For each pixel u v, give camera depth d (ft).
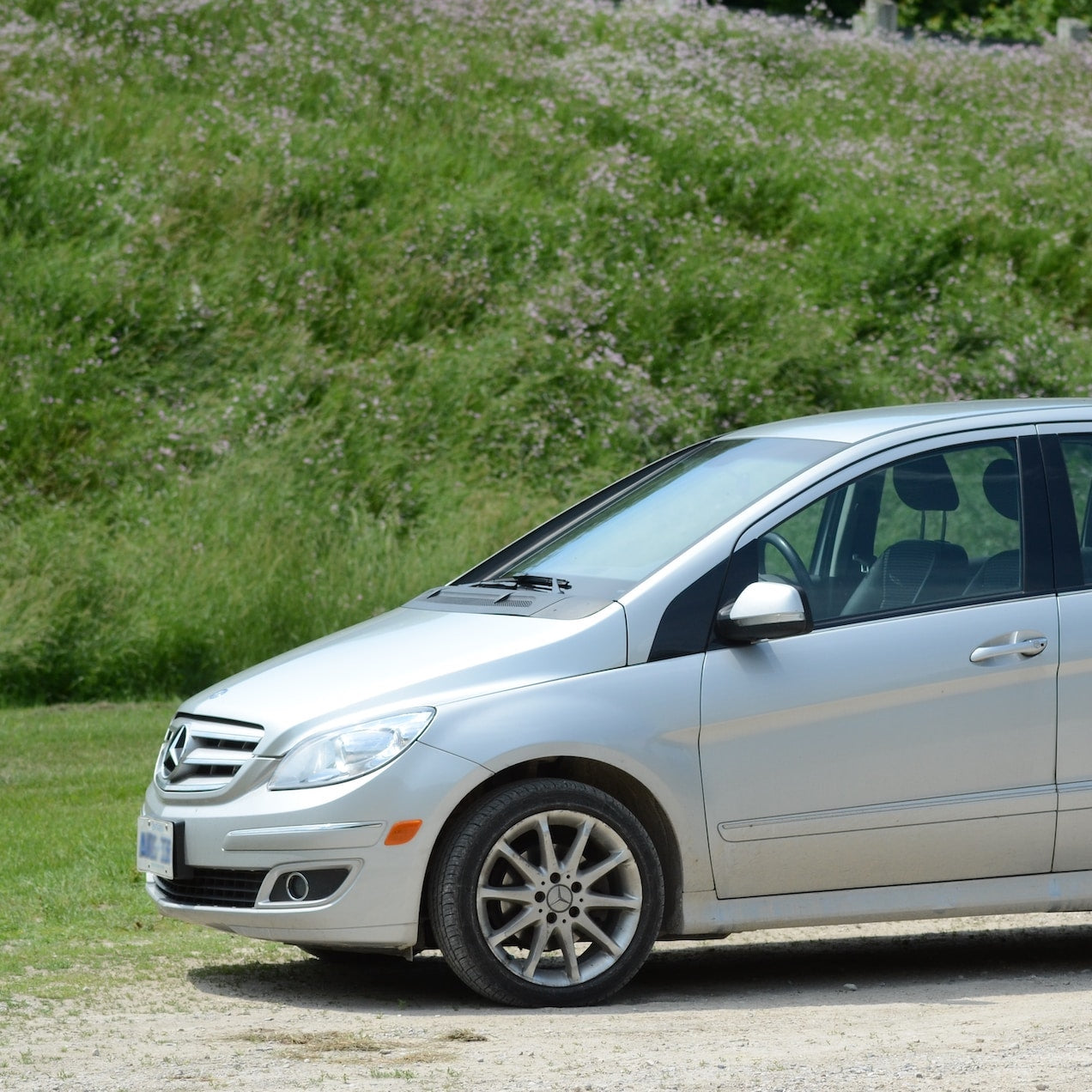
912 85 254.47
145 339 172.14
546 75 229.66
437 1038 46.14
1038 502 56.34
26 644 136.36
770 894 53.26
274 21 223.51
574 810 51.44
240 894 52.13
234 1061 43.39
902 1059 41.57
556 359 179.73
